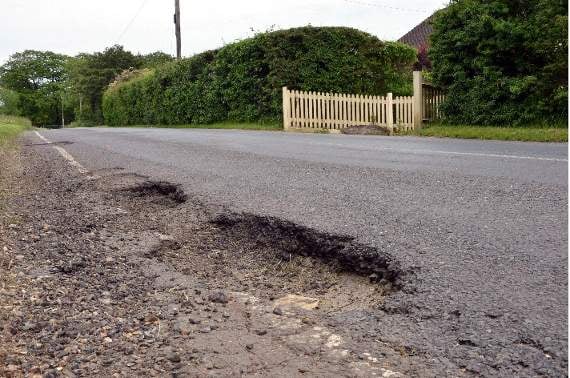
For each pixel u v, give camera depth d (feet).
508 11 45.27
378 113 57.36
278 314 8.83
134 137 49.57
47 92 297.12
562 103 41.37
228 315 8.85
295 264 12.22
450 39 49.01
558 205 14.14
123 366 7.20
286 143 37.09
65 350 7.68
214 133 53.11
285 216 14.38
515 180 17.99
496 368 6.66
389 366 6.88
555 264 9.84
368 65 67.26
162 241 13.67
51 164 29.37
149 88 99.60
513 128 42.14
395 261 10.56
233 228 14.67
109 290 10.20
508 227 12.32
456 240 11.57
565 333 7.33
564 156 24.41
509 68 46.32
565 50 40.91
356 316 8.55
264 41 65.77
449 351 7.14
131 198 19.45
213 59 78.33
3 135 50.98
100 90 184.44
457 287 9.12
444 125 50.96
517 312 8.04
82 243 13.43
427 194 16.39
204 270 11.85
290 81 63.77
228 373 6.88
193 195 18.16
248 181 20.15
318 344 7.60
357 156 27.30
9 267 11.35
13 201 18.79
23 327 8.41
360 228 12.91
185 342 7.82
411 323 8.08
